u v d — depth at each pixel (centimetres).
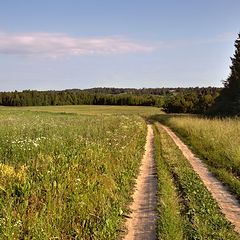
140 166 1830
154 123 6169
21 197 894
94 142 1755
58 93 16638
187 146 2662
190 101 10275
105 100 16038
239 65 5678
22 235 761
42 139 1634
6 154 1327
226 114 5556
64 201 946
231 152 1922
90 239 852
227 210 1113
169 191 1300
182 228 943
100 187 1137
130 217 1060
